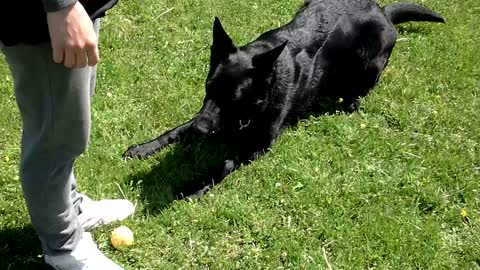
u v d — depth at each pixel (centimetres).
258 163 221
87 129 138
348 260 187
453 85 268
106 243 185
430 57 282
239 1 311
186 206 199
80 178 204
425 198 209
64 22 112
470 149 234
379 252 189
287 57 236
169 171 216
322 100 257
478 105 257
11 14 118
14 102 237
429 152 230
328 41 249
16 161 212
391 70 273
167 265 182
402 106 254
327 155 227
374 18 259
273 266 184
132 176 209
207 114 213
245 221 196
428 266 187
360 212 203
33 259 177
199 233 192
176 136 227
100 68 255
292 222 199
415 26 303
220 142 228
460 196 213
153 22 290
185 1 305
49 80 127
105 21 284
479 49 291
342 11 257
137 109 241
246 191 209
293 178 215
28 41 121
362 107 253
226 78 213
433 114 248
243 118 220
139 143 225
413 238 193
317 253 188
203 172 218
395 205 207
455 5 326
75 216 161
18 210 189
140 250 185
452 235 198
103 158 215
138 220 194
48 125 133
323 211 203
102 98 241
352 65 254
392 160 226
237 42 283
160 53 273
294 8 309
